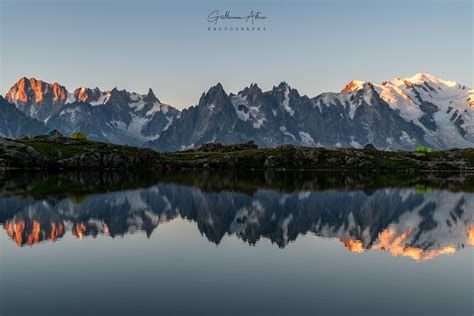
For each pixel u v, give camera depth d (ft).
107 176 579.07
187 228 202.28
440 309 101.65
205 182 505.66
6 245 160.25
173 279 120.98
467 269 134.00
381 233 195.93
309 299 106.52
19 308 99.40
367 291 112.78
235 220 229.45
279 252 154.30
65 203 278.26
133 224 210.38
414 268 134.82
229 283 118.11
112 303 102.78
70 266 133.18
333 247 163.63
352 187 457.27
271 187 444.96
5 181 448.24
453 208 293.43
